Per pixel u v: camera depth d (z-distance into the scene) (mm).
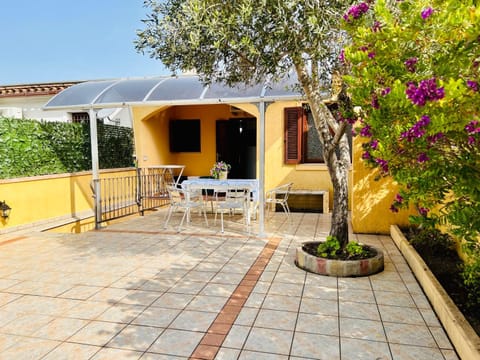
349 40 3680
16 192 6562
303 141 8375
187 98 6484
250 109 8578
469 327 2533
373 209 5938
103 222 7398
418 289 3631
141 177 9195
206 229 6504
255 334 2793
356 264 3980
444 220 2529
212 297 3486
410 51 2307
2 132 6480
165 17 3654
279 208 8523
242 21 3330
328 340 2699
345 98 3945
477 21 1807
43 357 2531
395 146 2279
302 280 3906
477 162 2072
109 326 2947
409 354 2520
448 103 1896
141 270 4285
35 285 3848
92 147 6711
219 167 8055
